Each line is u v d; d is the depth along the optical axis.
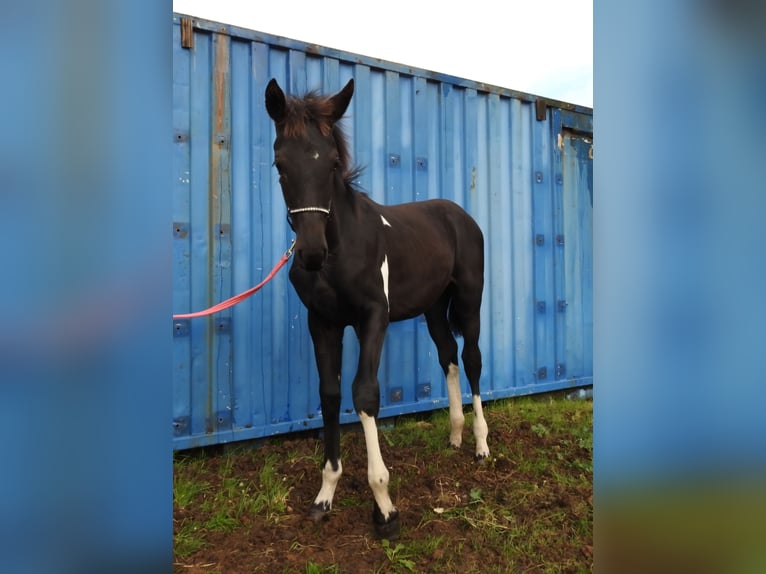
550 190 5.01
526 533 2.44
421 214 3.31
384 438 3.77
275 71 3.57
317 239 2.11
